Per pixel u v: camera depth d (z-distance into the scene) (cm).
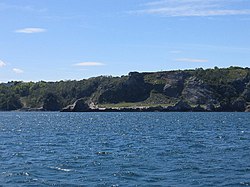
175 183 3203
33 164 4184
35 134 8512
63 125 12112
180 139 7044
